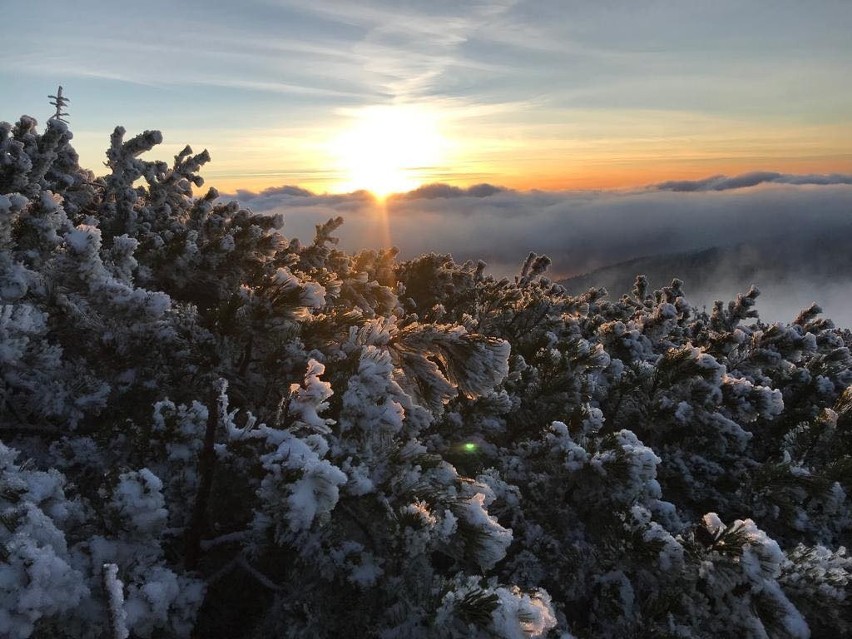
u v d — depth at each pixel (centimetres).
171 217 1154
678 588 459
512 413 648
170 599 278
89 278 457
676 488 710
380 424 367
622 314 1592
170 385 457
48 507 284
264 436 322
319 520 291
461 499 345
